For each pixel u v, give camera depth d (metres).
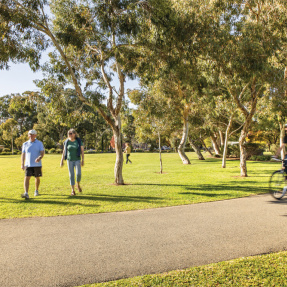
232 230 4.76
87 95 9.57
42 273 3.23
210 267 3.25
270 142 45.94
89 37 10.77
